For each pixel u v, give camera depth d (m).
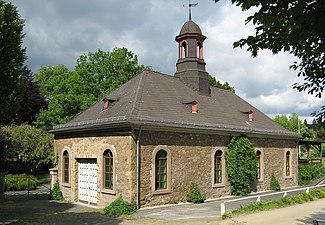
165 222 13.39
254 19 4.96
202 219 13.78
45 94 44.91
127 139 16.34
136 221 13.79
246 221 12.96
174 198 17.91
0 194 20.39
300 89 6.49
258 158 24.19
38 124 36.59
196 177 19.19
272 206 16.06
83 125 18.88
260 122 25.58
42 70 46.69
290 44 5.12
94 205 18.38
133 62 37.03
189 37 23.75
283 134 25.91
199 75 23.66
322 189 22.36
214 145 20.48
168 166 17.73
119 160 16.66
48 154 30.94
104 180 17.70
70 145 20.33
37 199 21.36
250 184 23.11
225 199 19.95
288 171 27.52
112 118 17.00
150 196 16.80
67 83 36.41
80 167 19.73
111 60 35.78
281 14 4.81
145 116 16.94
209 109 22.08
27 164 34.94
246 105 27.48
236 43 5.54
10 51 13.29
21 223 13.80
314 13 4.58
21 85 13.66
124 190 16.27
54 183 21.47
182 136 18.61
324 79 6.18
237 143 21.56
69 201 20.12
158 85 20.86
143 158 16.64
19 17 13.98
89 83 35.81
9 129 29.47
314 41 4.86
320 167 32.16
